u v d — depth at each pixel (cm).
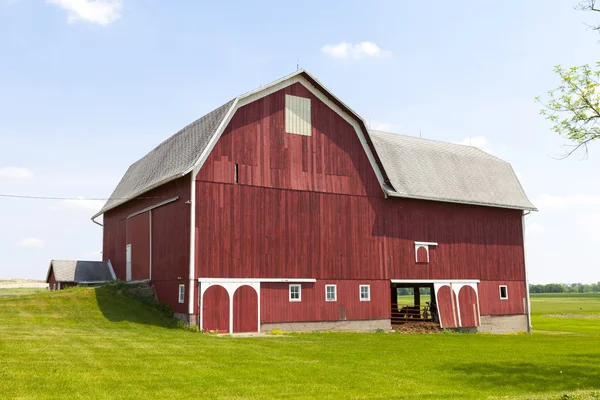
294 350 2077
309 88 3136
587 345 2733
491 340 2906
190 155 2862
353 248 3167
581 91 1909
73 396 1220
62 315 2675
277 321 2845
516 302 3897
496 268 3828
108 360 1652
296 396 1308
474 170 4019
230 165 2820
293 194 2994
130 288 3184
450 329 3491
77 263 3934
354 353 2061
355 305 3123
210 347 2036
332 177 3147
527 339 3088
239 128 2875
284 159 2995
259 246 2845
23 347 1794
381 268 3262
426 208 3538
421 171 3647
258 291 2806
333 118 3206
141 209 3397
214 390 1338
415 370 1730
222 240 2744
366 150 3319
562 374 1755
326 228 3083
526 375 1711
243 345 2158
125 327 2497
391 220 3359
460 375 1673
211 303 2669
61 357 1661
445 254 3572
